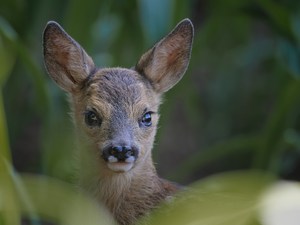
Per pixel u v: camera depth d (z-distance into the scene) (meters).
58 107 11.95
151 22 11.30
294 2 12.11
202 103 16.67
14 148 15.58
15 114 13.73
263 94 16.27
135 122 7.88
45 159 11.96
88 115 8.02
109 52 13.76
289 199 3.10
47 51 8.78
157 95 8.77
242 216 3.21
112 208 8.24
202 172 15.82
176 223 3.53
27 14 12.38
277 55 13.20
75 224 3.64
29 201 4.06
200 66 17.19
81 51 8.60
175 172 13.02
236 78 16.42
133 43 12.90
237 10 12.22
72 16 11.45
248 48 16.23
